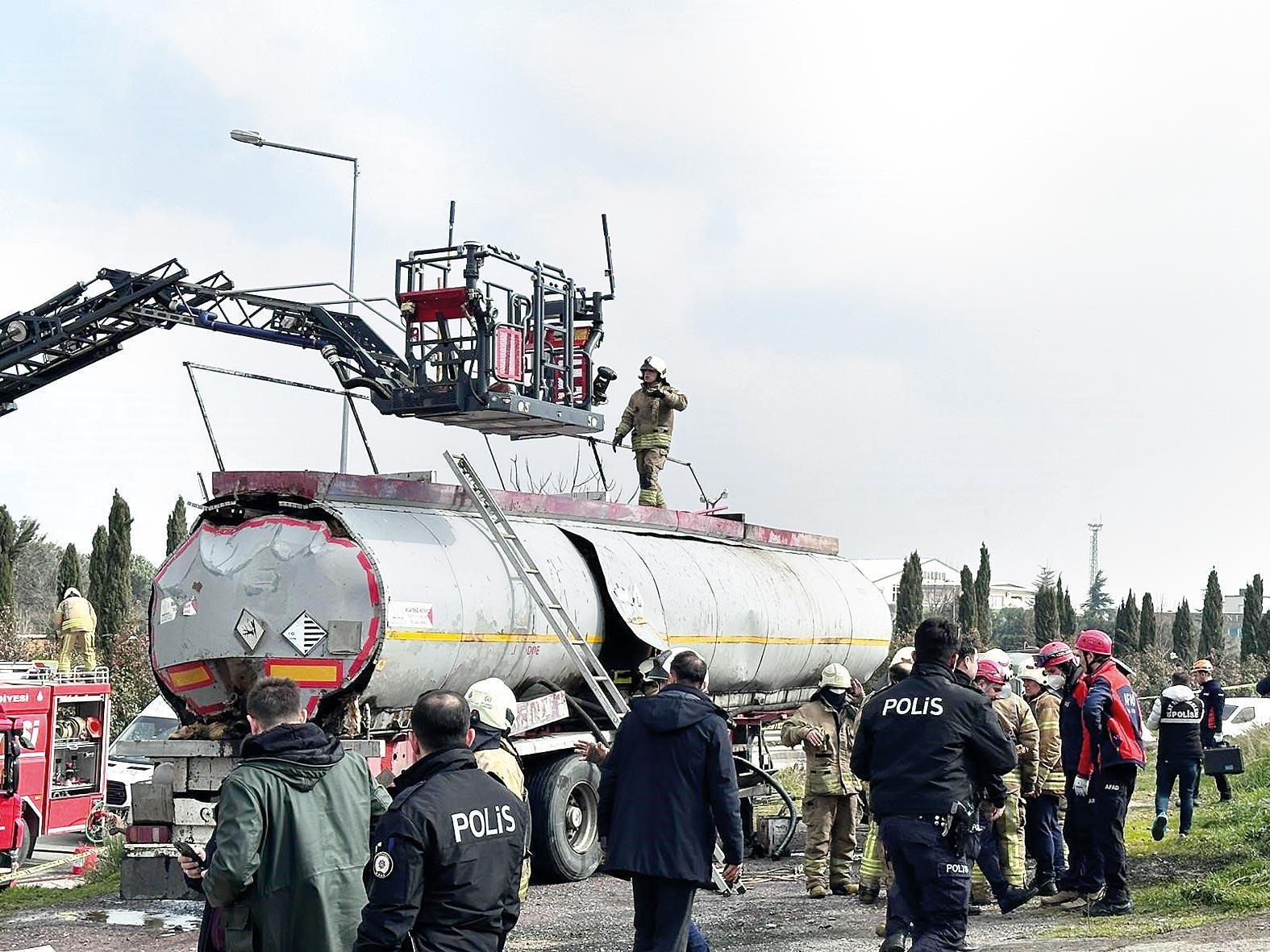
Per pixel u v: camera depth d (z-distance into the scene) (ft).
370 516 39.22
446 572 39.86
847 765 40.14
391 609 37.42
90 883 45.52
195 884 20.63
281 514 39.24
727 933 34.58
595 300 51.70
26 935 36.27
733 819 25.02
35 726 52.31
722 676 52.75
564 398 49.90
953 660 26.78
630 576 47.65
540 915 37.73
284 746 18.80
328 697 37.63
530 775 43.50
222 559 38.83
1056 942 30.07
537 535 45.73
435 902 17.54
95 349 56.44
